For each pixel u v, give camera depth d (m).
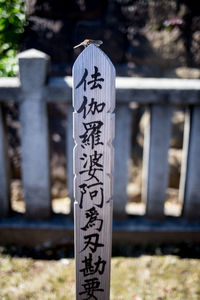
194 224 2.44
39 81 2.14
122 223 2.44
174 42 2.93
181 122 2.95
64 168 3.12
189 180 2.36
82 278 1.49
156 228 2.41
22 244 2.47
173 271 2.13
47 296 1.88
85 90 1.27
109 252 1.47
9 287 1.96
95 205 1.40
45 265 2.21
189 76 2.94
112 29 2.95
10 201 2.53
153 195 2.39
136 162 3.10
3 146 2.32
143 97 2.16
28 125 2.24
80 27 2.95
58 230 2.43
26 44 2.99
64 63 3.00
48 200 2.41
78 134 1.32
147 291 1.94
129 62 2.99
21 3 2.94
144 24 2.94
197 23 2.89
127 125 2.23
